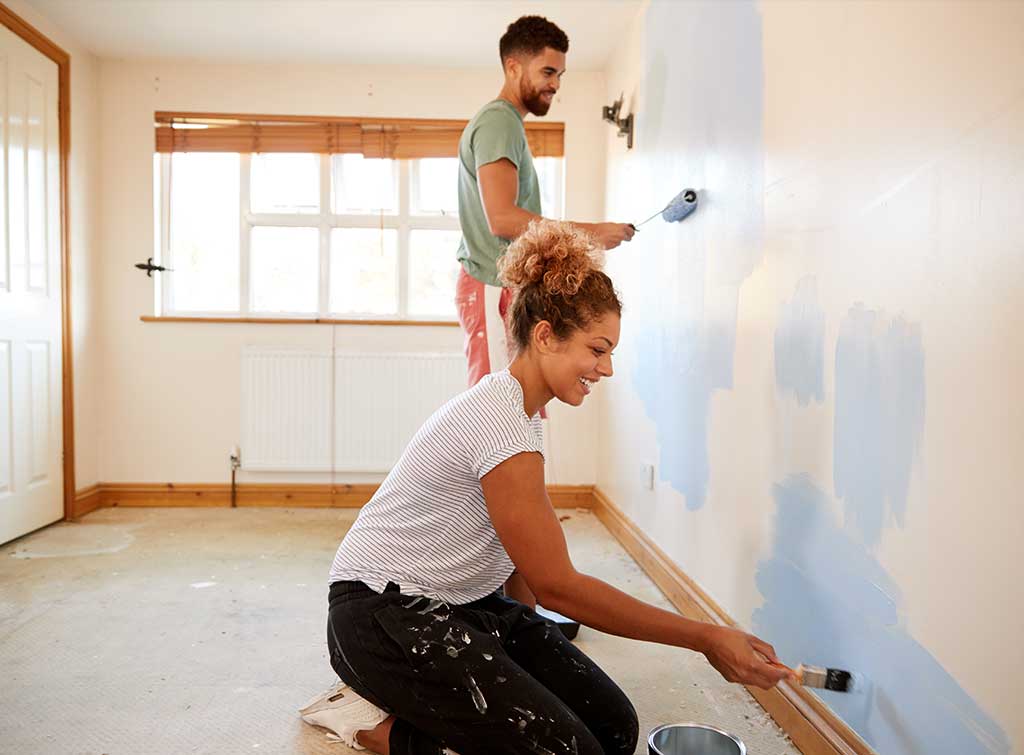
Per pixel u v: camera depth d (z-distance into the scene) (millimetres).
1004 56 1130
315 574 3084
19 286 3500
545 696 1412
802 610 1789
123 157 4230
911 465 1366
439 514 1510
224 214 4352
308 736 1788
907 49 1377
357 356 4262
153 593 2812
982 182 1179
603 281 1412
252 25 3758
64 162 3846
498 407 1420
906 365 1382
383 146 4312
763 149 2033
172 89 4238
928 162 1315
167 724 1845
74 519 3951
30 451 3621
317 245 4395
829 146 1668
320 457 4270
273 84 4270
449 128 4312
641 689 2070
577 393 1449
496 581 1628
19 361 3518
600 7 3514
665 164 3000
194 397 4285
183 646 2328
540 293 1410
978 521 1192
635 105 3537
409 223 4395
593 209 4324
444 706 1412
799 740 1760
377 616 1474
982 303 1179
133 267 4254
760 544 2031
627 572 3109
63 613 2592
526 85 2312
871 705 1497
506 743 1390
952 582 1257
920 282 1340
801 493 1796
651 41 3240
